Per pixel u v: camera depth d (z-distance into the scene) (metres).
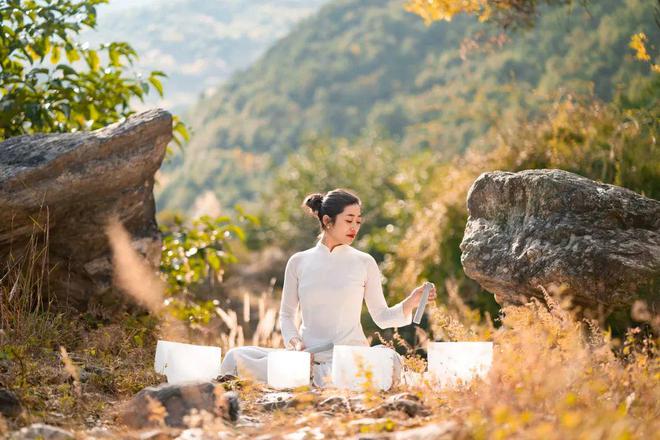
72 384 4.39
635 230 4.82
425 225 10.85
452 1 8.01
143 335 6.10
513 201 5.24
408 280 10.77
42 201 5.59
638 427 3.14
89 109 7.14
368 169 28.44
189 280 7.71
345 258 5.23
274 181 30.17
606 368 3.84
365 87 62.41
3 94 7.09
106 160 5.81
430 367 4.35
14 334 5.14
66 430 3.54
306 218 26.73
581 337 4.61
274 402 4.15
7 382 4.16
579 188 4.93
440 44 59.44
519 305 5.18
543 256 4.89
